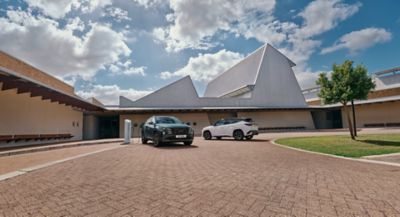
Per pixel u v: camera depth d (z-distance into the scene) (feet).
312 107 125.18
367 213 9.79
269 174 17.19
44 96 50.11
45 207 10.94
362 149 30.32
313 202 11.17
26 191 13.43
